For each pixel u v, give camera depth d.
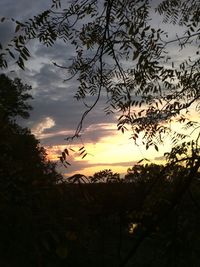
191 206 4.07
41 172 3.04
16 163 3.03
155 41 3.40
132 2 3.30
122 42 3.30
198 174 4.11
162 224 4.07
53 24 3.23
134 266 8.88
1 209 2.58
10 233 2.54
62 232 2.64
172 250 3.96
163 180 4.31
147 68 3.40
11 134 3.23
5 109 3.25
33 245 2.51
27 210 2.62
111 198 7.60
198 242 3.92
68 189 2.86
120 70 3.47
